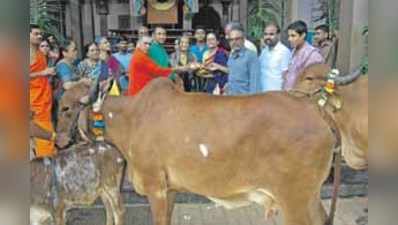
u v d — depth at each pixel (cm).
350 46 650
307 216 312
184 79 596
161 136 329
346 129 385
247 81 526
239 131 309
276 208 321
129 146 353
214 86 589
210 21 1258
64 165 371
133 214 488
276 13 1041
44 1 811
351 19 660
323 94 368
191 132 319
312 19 951
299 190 307
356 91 379
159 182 337
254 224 469
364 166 396
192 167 321
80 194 376
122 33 1227
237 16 1252
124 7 1274
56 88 491
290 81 500
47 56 562
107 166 382
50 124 439
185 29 1195
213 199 332
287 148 303
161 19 1195
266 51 555
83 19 1252
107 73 583
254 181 313
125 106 357
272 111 308
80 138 381
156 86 346
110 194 389
